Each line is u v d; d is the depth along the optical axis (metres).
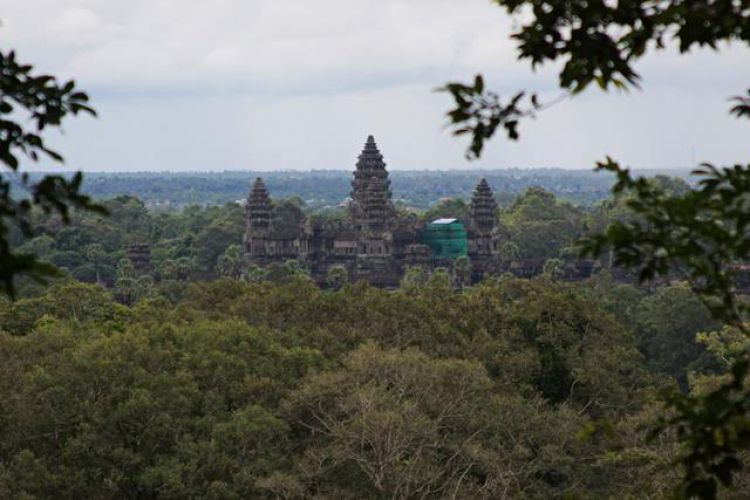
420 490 107.19
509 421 121.94
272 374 127.75
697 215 29.00
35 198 24.59
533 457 124.00
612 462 107.50
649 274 28.25
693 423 27.73
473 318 168.62
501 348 154.38
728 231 28.62
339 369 131.75
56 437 111.31
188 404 113.56
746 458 87.69
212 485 104.00
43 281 23.42
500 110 26.52
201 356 127.25
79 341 134.00
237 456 111.12
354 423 107.69
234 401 122.38
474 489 109.56
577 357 152.62
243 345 132.75
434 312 169.12
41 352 130.25
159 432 110.75
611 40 26.17
